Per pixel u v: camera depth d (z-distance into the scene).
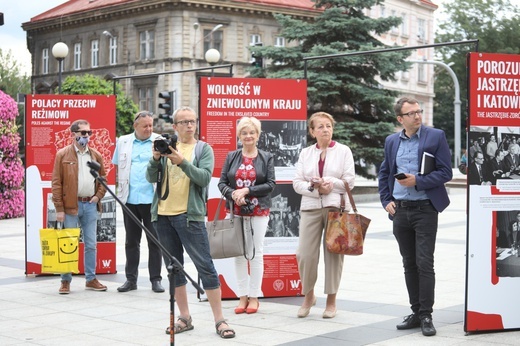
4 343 6.96
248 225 8.16
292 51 32.44
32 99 11.01
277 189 9.23
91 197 9.78
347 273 11.22
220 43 56.59
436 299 9.00
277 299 9.14
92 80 46.28
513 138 7.20
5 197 22.67
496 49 76.56
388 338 7.02
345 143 31.20
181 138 7.40
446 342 6.84
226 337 7.07
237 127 8.28
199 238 7.20
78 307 8.68
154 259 9.68
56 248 9.39
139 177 9.68
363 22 31.53
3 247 15.12
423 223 7.15
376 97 31.39
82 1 64.94
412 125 7.20
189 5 54.97
